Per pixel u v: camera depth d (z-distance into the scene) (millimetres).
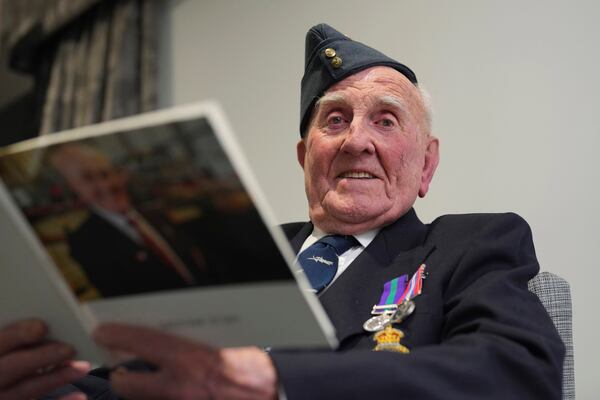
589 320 1783
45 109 3168
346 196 1599
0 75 3641
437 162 1762
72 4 3104
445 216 1571
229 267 845
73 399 1132
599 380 1742
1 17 3562
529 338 1081
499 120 2035
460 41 2168
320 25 1794
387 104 1626
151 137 775
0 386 1033
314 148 1678
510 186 1976
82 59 3098
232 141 758
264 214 794
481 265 1327
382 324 1289
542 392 1028
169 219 831
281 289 844
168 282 876
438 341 1259
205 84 2848
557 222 1876
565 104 1925
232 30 2807
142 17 2992
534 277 1449
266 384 914
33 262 908
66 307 940
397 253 1508
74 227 872
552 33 1989
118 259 878
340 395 928
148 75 2900
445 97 2160
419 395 956
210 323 905
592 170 1843
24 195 864
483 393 997
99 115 2957
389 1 2359
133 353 905
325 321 863
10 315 1000
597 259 1797
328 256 1548
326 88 1704
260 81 2676
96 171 824
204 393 894
